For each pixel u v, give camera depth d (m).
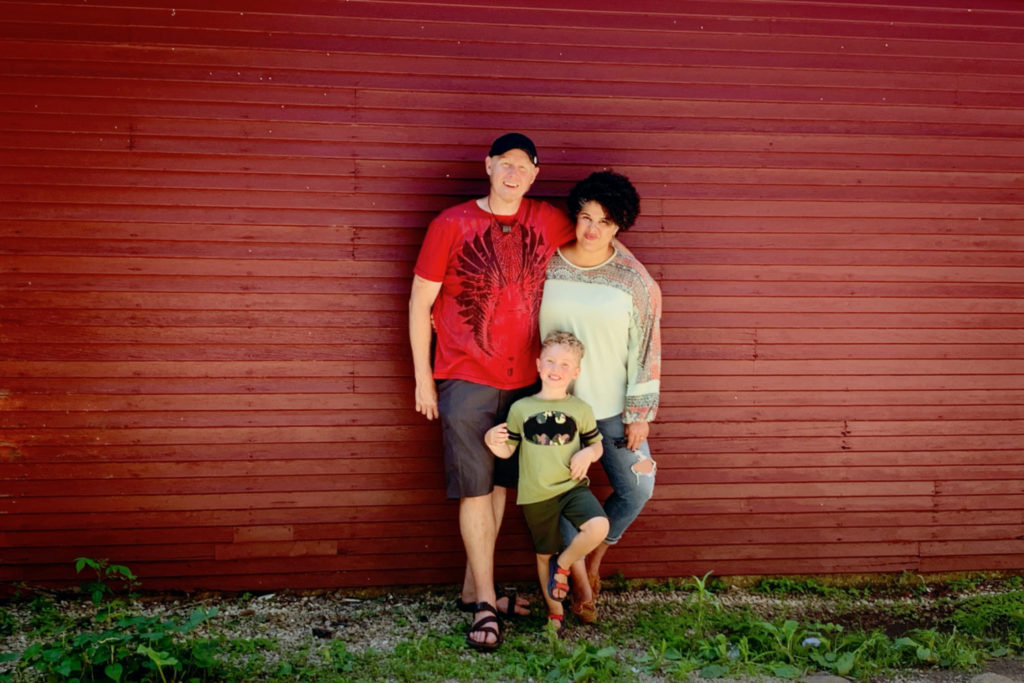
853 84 4.04
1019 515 4.29
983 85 4.10
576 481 3.51
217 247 3.81
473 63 3.86
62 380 3.79
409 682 3.21
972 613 3.93
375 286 3.90
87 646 2.98
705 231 4.04
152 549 3.90
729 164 4.02
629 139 3.96
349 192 3.86
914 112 4.08
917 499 4.24
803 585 4.21
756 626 3.67
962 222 4.14
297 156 3.82
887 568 4.27
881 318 4.15
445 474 3.78
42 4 3.66
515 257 3.54
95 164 3.72
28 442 3.79
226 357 3.86
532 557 4.11
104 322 3.79
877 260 4.12
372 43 3.81
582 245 3.56
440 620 3.80
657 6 3.93
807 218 4.08
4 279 3.72
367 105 3.83
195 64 3.74
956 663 3.46
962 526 4.28
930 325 4.17
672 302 4.05
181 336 3.83
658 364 3.69
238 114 3.78
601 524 3.42
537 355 3.69
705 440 4.13
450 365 3.56
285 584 3.99
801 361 4.14
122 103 3.72
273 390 3.90
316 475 3.96
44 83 3.68
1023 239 4.18
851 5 4.00
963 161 4.12
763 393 4.14
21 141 3.69
